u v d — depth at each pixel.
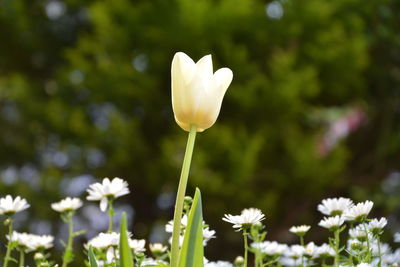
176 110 1.08
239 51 6.75
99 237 1.37
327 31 7.27
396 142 7.78
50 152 8.14
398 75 7.88
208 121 1.08
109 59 7.13
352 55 7.06
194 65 1.08
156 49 7.06
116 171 7.52
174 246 1.00
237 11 6.70
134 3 7.71
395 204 7.76
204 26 6.64
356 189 7.95
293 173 6.80
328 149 6.88
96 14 6.76
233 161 6.33
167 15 6.93
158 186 7.07
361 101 7.68
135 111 7.63
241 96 6.64
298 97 6.68
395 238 1.70
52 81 8.48
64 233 7.55
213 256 7.43
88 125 7.08
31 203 7.16
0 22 8.22
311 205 7.68
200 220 0.99
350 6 7.56
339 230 1.45
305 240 7.53
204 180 6.34
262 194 6.95
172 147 6.55
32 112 7.55
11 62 8.80
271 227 7.36
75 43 9.02
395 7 7.59
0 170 8.04
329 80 7.44
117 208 8.63
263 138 6.91
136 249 1.39
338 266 1.43
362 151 8.02
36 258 1.59
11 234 1.49
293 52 7.11
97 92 7.17
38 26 8.62
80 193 7.88
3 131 7.99
